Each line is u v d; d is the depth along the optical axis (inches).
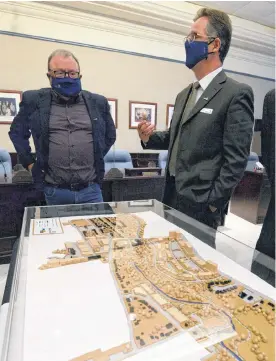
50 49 141.9
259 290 29.2
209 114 45.7
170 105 180.1
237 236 98.3
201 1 145.1
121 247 39.9
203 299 27.5
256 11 152.2
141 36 160.4
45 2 131.7
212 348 21.1
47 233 44.9
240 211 124.5
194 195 47.6
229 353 20.6
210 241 42.3
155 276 31.9
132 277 31.6
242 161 43.1
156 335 22.4
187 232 45.8
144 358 19.9
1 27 129.6
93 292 28.3
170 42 169.3
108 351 20.6
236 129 42.7
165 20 151.1
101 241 41.9
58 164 63.5
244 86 43.8
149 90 171.9
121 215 55.1
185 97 54.2
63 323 23.5
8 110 137.9
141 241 42.1
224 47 47.0
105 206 60.9
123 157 145.3
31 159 77.3
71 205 60.5
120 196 93.1
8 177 85.0
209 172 46.2
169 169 56.4
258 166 117.3
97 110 67.6
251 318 24.7
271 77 195.5
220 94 45.5
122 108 166.4
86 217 53.7
